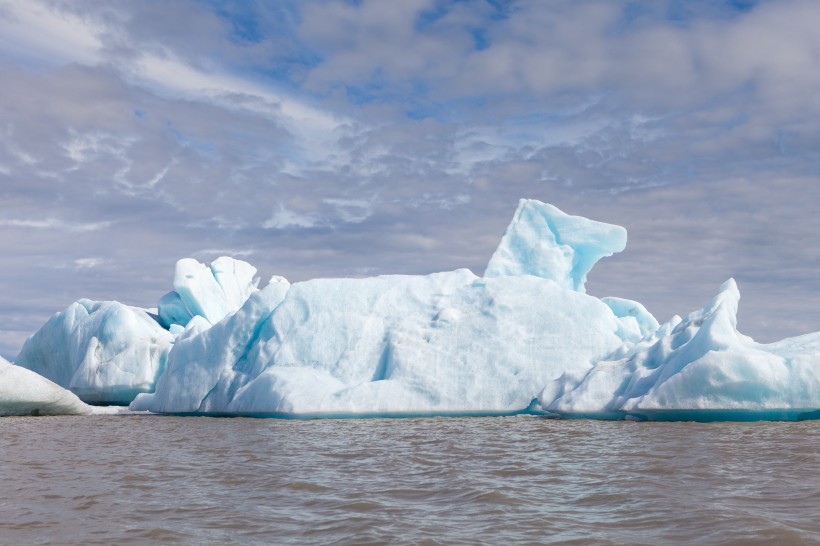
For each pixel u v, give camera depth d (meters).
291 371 20.61
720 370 15.34
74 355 30.36
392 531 6.04
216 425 18.28
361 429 16.09
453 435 14.31
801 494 7.33
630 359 18.02
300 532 6.09
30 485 8.76
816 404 15.08
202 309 31.53
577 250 25.44
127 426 18.59
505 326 20.33
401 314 21.92
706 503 6.89
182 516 6.80
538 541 5.66
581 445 12.08
